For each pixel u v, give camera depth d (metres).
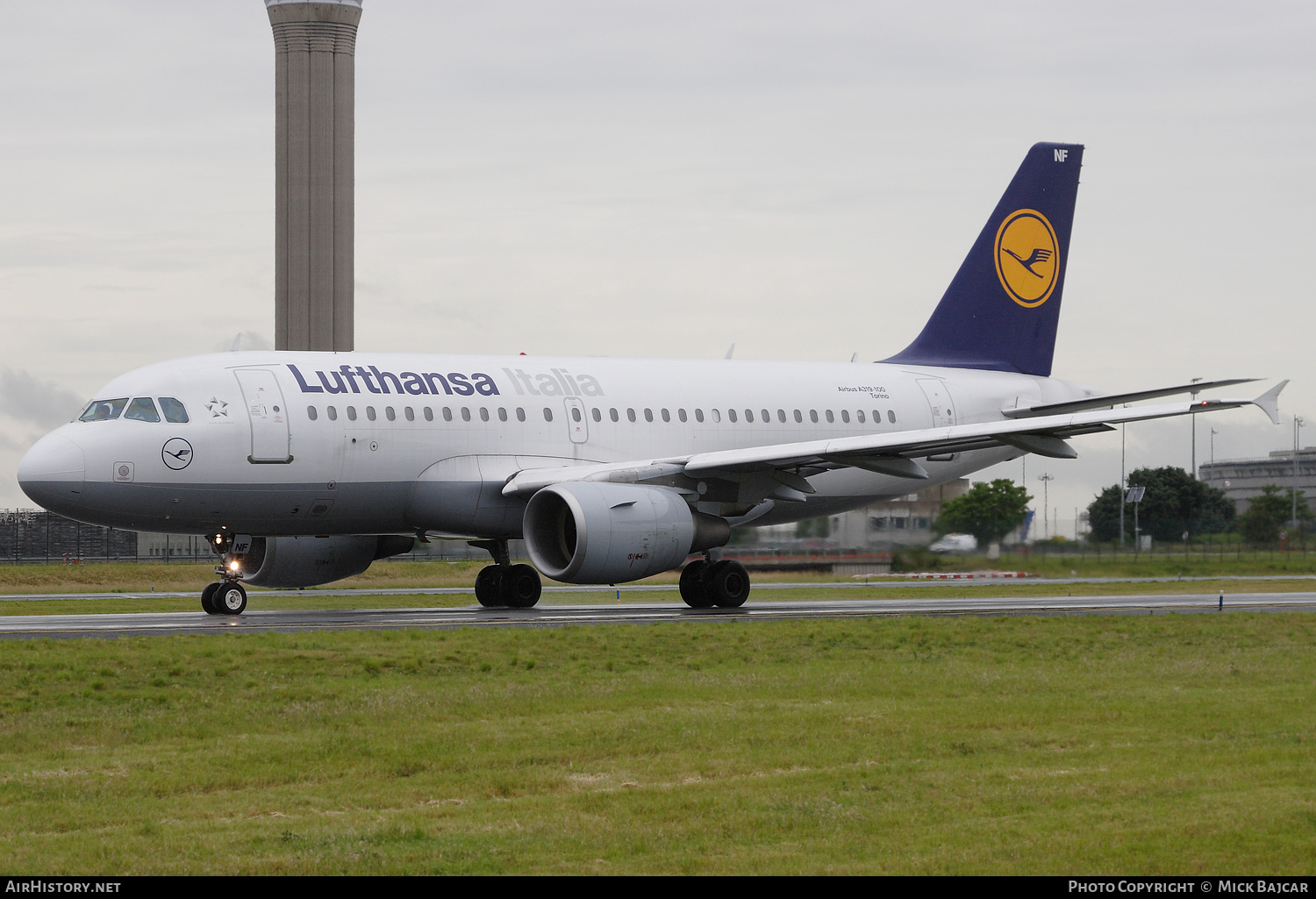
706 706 55.75
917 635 83.19
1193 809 38.31
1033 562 199.62
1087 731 50.50
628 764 45.16
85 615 108.62
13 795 40.84
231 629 88.44
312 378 108.50
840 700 57.66
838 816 37.91
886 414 134.12
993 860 33.81
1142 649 77.62
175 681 61.94
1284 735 49.22
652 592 151.38
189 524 105.31
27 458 101.38
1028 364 144.62
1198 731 50.41
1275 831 35.88
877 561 194.62
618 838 35.91
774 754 46.53
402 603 126.12
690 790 41.31
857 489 133.25
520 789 41.72
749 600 133.25
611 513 102.62
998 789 41.03
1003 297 143.62
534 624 91.75
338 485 107.88
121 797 40.72
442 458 111.50
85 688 60.00
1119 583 174.25
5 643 73.75
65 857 34.31
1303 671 67.12
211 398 104.62
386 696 57.62
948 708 55.34
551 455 116.19
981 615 104.19
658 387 123.94
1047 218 144.88
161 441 102.19
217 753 46.47
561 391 118.44
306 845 35.22
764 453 108.12
